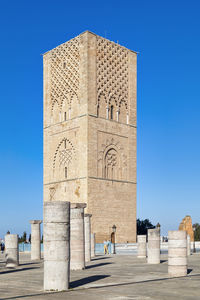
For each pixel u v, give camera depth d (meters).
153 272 26.31
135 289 18.88
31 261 39.78
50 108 71.56
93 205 63.09
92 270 28.09
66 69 68.94
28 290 18.88
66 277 18.97
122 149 69.19
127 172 69.38
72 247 28.66
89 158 63.62
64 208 19.23
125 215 67.56
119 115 69.56
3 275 26.34
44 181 70.69
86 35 65.44
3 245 68.25
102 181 64.94
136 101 72.88
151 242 33.81
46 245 19.05
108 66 68.44
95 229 62.78
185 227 74.56
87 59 65.00
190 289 18.81
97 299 16.19
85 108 64.50
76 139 65.62
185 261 24.47
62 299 16.20
